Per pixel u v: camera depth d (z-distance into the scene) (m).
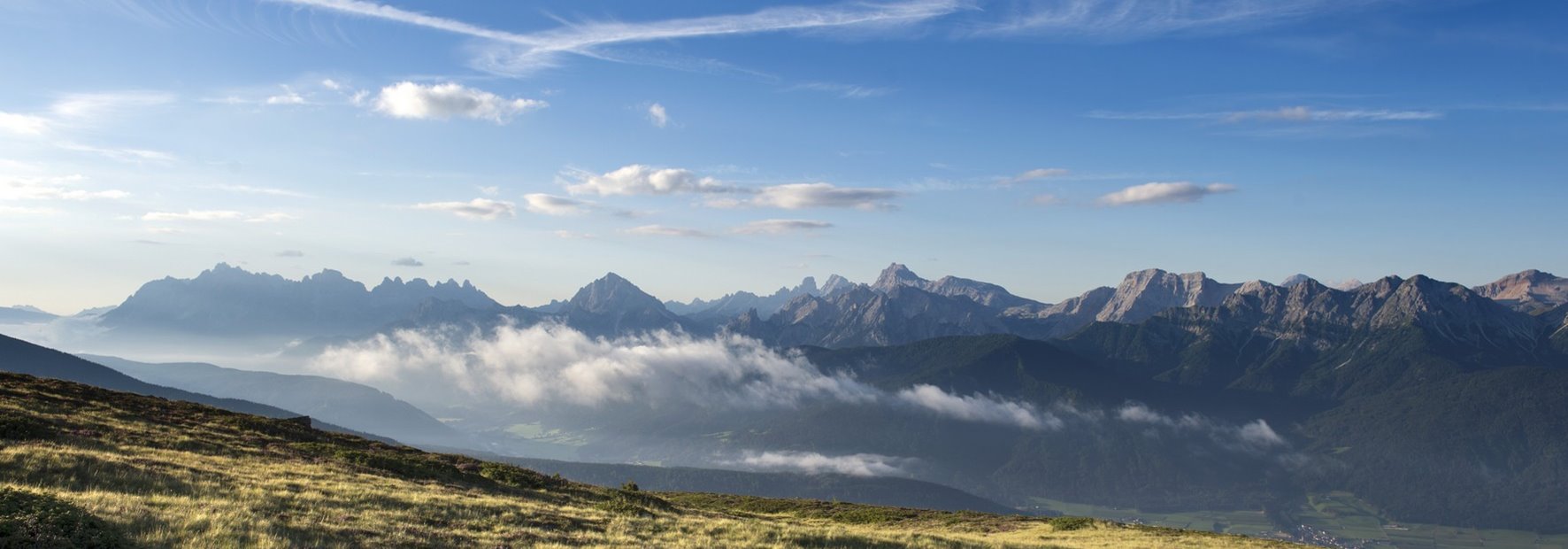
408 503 40.03
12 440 44.19
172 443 53.25
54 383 74.75
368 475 52.84
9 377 72.31
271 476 45.12
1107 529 75.50
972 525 79.94
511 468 70.88
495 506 42.53
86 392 72.38
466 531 34.28
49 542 22.47
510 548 32.00
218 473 43.06
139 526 26.39
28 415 52.84
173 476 39.66
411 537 31.45
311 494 39.03
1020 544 54.25
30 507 23.81
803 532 45.97
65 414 57.62
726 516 65.56
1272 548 63.12
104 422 56.94
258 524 28.83
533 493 59.09
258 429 70.31
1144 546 61.28
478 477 62.53
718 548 37.09
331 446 63.78
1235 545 63.47
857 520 86.81
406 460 64.19
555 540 35.22
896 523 83.31
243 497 36.47
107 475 37.88
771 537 42.62
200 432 61.47
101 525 24.73
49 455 39.16
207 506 31.50
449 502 41.88
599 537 36.75
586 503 58.41
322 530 30.11
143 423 60.84
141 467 40.81
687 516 53.75
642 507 55.12
